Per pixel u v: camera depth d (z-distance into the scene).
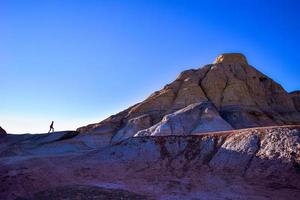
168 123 71.88
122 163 45.47
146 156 46.22
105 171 43.12
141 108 91.38
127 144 49.47
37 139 90.38
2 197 34.91
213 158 41.75
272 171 35.56
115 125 88.56
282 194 31.05
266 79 102.19
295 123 85.62
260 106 90.00
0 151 82.62
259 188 33.03
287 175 34.19
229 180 36.09
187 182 37.16
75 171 43.31
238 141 42.47
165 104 90.38
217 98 90.12
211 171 39.28
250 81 96.31
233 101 87.88
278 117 86.62
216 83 93.88
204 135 47.12
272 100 95.62
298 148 37.06
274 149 38.41
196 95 90.25
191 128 71.00
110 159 46.97
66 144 81.38
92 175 41.78
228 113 83.38
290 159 36.09
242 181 35.34
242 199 30.72
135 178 39.94
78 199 30.92
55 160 49.69
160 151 46.56
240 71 99.50
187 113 74.75
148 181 38.47
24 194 35.38
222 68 99.31
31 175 41.19
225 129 70.06
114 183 38.09
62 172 42.88
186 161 43.19
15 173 42.38
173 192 34.19
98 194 32.47
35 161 49.25
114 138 82.38
